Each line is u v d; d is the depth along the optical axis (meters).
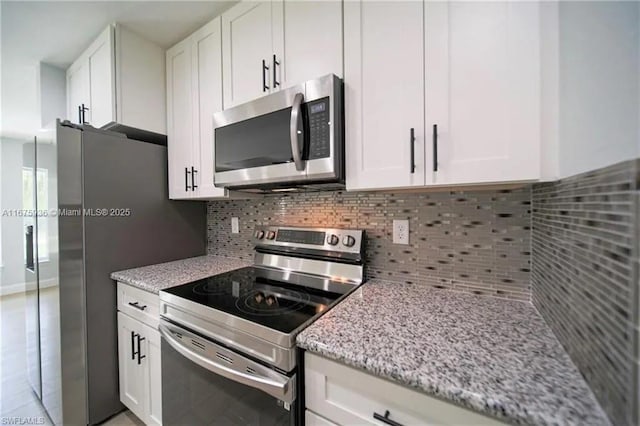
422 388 0.58
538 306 0.91
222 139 1.35
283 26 1.20
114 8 1.42
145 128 1.67
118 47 1.56
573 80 0.65
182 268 1.63
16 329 2.67
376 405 0.67
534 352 0.67
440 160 0.85
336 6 1.05
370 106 0.97
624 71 0.49
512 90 0.75
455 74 0.82
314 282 1.32
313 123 1.03
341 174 1.03
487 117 0.78
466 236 1.11
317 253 1.40
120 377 1.51
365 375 0.68
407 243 1.24
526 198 1.00
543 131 0.72
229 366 0.92
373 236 1.33
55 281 1.36
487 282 1.07
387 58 0.94
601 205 0.50
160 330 1.17
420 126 0.88
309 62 1.12
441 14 0.84
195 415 1.05
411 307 0.97
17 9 1.41
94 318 1.45
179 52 1.68
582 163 0.61
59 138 1.33
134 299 1.41
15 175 3.93
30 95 2.44
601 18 0.54
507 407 0.50
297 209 1.58
